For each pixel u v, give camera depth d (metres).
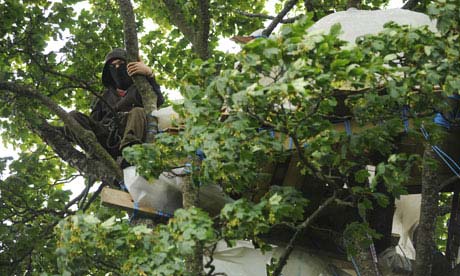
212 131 7.12
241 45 7.04
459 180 9.08
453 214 9.23
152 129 9.65
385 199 7.45
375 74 7.32
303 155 7.36
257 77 6.98
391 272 9.45
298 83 6.61
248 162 7.20
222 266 9.40
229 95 6.94
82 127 10.10
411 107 7.53
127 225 7.22
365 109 7.42
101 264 7.40
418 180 9.38
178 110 7.46
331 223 9.30
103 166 10.27
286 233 9.29
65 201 11.78
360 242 8.02
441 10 7.36
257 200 8.98
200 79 7.40
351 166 7.43
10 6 11.57
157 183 9.34
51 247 11.22
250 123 7.07
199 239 6.86
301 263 9.38
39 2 11.83
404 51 7.32
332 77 6.77
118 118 10.09
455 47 7.25
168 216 9.34
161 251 6.93
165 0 11.73
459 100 8.09
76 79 10.68
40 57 11.54
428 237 8.05
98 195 12.11
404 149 8.76
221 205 9.25
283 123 7.09
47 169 12.46
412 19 8.66
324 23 8.68
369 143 7.37
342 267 9.52
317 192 8.99
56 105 10.10
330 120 8.02
